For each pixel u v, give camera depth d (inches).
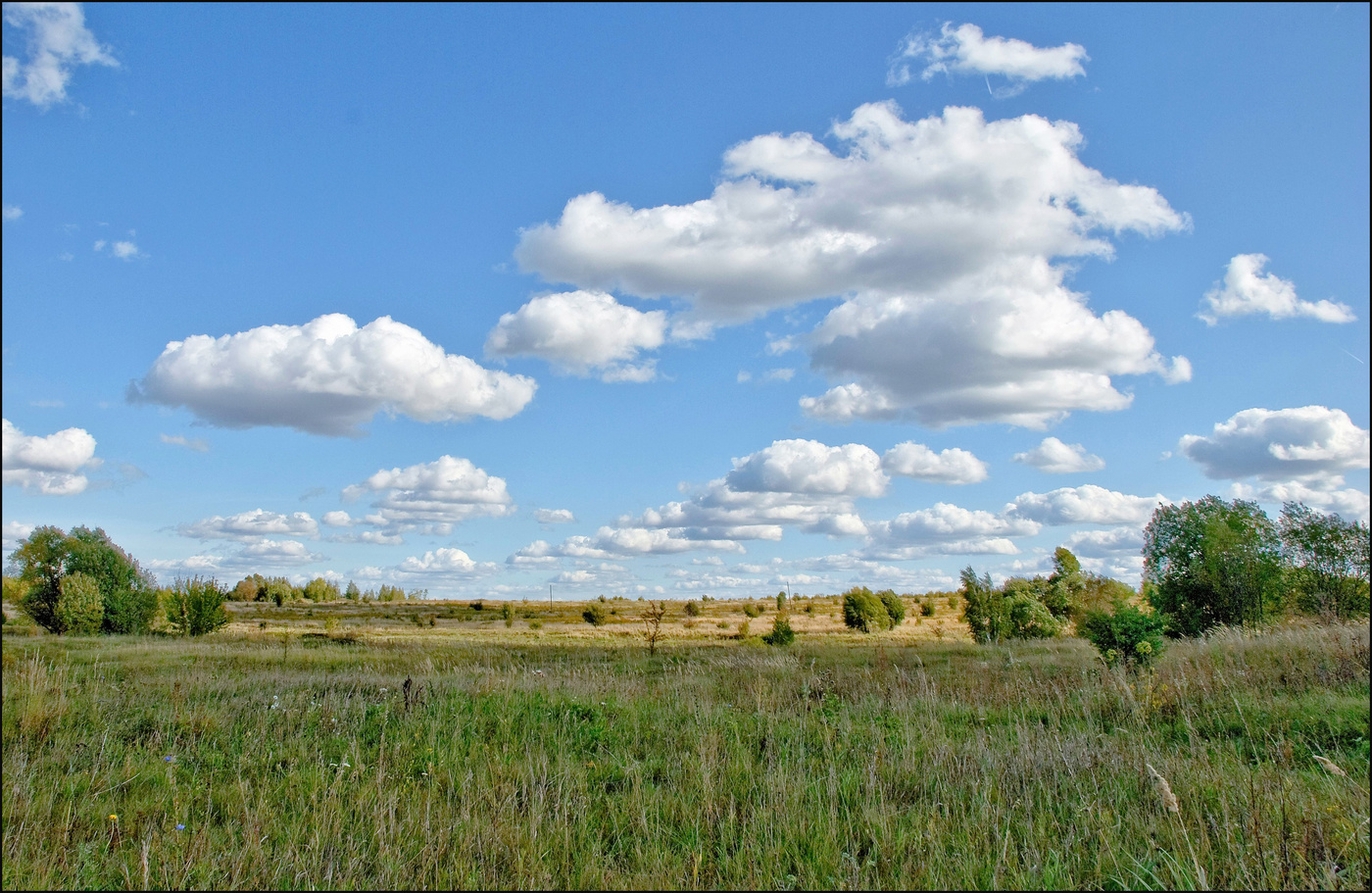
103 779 270.4
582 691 461.4
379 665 732.7
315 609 3467.0
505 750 313.3
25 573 1333.7
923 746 305.7
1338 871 179.5
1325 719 318.3
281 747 321.7
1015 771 256.4
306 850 202.4
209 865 194.9
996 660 698.8
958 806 226.8
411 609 3631.9
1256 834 194.1
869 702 418.3
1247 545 732.0
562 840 213.0
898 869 187.9
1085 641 954.1
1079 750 270.2
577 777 270.2
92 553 1354.6
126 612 1358.3
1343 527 685.3
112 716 368.2
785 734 345.1
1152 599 814.5
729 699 466.3
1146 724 349.1
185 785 268.5
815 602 3693.4
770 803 234.4
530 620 2704.2
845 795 243.1
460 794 250.4
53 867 190.9
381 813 220.5
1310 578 696.4
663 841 215.6
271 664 726.5
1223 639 560.4
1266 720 331.0
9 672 430.3
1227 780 234.2
